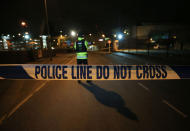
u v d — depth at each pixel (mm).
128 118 2494
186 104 3070
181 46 24750
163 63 9711
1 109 2941
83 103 3195
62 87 4496
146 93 3844
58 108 2953
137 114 2639
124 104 3109
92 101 3305
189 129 2145
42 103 3227
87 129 2178
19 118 2559
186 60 10141
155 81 5141
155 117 2520
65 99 3461
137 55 18641
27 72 4598
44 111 2820
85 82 5047
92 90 4148
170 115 2588
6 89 4355
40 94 3861
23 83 5059
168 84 4734
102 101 3301
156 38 30484
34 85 4805
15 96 3723
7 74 4523
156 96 3604
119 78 4625
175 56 13195
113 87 4434
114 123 2338
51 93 3932
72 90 4168
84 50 4691
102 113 2695
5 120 2490
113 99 3416
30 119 2516
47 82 5137
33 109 2920
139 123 2324
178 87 4375
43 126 2281
